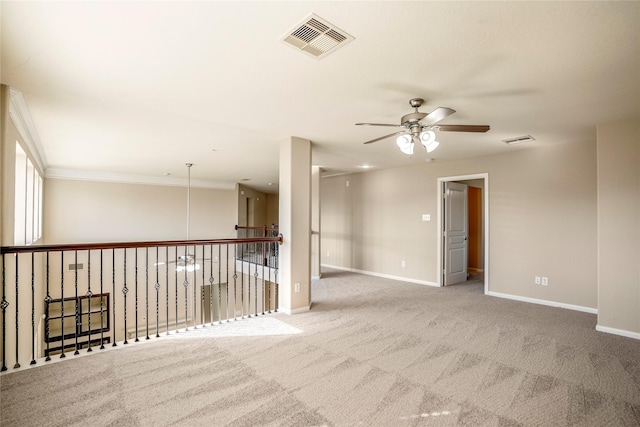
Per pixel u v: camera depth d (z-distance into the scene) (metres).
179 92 2.76
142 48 2.05
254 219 11.83
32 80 2.50
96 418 1.97
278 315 4.10
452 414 2.04
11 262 2.85
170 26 1.81
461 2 1.60
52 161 6.03
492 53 2.10
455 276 6.19
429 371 2.60
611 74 2.37
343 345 3.12
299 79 2.50
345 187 7.70
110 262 7.52
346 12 1.69
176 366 2.66
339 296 5.12
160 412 2.04
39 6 1.62
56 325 7.20
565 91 2.69
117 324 7.57
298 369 2.63
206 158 5.73
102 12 1.68
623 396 2.25
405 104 3.01
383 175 6.89
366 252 7.19
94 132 3.99
